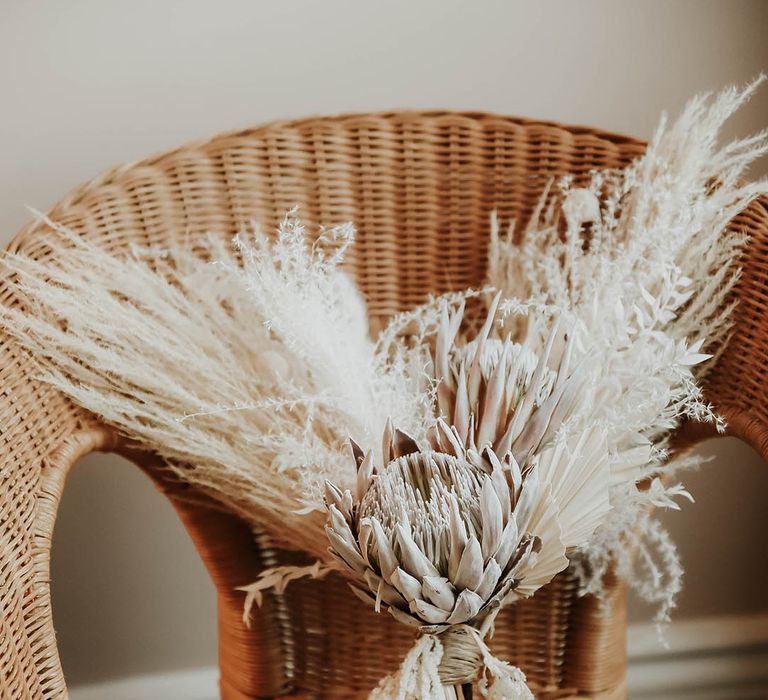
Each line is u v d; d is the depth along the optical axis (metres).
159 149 1.45
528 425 0.95
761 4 1.47
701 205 1.11
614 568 1.16
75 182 1.44
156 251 1.21
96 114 1.42
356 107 1.46
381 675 1.19
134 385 1.14
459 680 0.98
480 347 0.98
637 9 1.46
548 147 1.27
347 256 1.30
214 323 1.17
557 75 1.48
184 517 1.19
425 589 0.91
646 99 1.50
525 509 0.92
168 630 1.63
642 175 1.19
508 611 1.19
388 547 0.90
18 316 1.09
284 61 1.44
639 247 1.10
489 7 1.45
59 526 1.53
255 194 1.27
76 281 1.12
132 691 1.63
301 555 1.20
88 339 1.10
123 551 1.57
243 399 1.10
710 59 1.48
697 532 1.67
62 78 1.41
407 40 1.45
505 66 1.47
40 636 1.03
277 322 1.08
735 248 1.15
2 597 0.99
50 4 1.39
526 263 1.21
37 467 1.07
